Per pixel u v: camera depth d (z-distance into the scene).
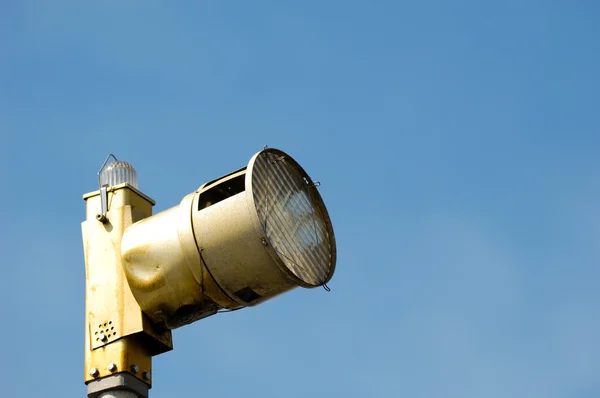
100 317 16.39
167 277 16.27
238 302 16.39
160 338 16.42
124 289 16.42
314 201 17.03
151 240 16.41
